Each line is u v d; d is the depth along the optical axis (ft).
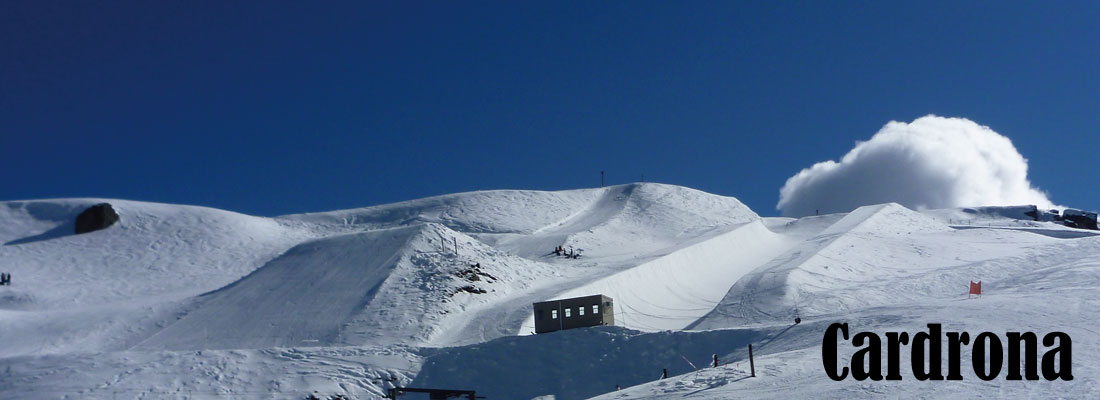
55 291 203.31
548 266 199.00
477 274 176.04
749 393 74.13
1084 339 87.30
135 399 110.11
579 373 115.75
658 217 304.71
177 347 146.92
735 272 217.36
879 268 186.70
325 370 119.44
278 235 264.72
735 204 342.85
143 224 256.93
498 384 116.37
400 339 141.49
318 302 164.55
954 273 166.91
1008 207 345.51
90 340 155.63
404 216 308.40
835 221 310.24
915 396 67.05
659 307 175.52
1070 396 63.46
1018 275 159.63
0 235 248.32
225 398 111.24
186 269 224.12
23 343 155.33
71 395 110.93
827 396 69.41
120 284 211.20
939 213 345.10
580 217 318.86
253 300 171.32
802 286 159.53
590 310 130.93
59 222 257.14
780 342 107.45
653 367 113.60
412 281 170.19
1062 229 277.03
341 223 303.27
